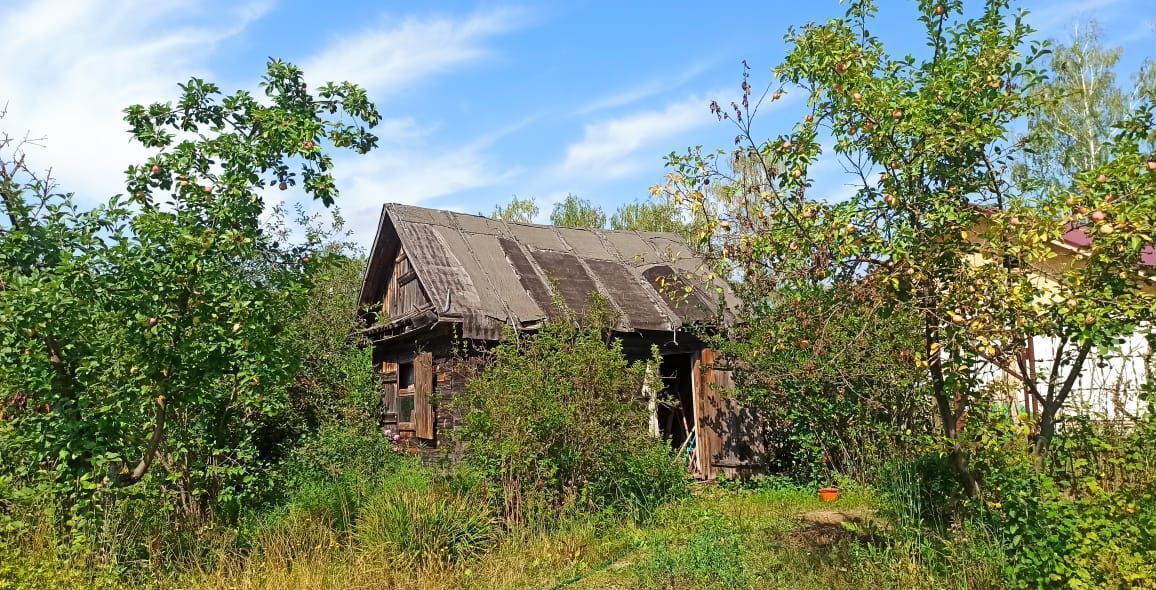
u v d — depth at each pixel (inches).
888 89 212.2
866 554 237.6
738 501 376.8
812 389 384.2
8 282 221.9
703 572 245.1
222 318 238.4
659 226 1078.4
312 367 465.7
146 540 244.5
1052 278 202.8
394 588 241.4
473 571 258.8
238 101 251.1
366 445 417.4
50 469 238.4
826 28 219.9
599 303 363.6
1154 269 194.7
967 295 195.6
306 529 277.1
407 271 536.1
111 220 235.0
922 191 212.7
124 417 231.9
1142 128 204.7
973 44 215.6
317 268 262.4
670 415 524.1
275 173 253.6
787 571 242.2
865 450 373.4
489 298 464.4
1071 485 201.6
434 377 481.7
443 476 325.1
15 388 226.1
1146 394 213.8
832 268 221.6
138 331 225.6
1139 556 164.9
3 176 238.7
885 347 276.4
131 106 241.6
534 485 304.2
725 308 448.8
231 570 245.1
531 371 320.8
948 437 225.9
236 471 281.7
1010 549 199.9
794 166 226.2
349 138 259.8
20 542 214.8
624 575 255.6
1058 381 225.5
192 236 229.6
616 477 328.2
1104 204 180.1
